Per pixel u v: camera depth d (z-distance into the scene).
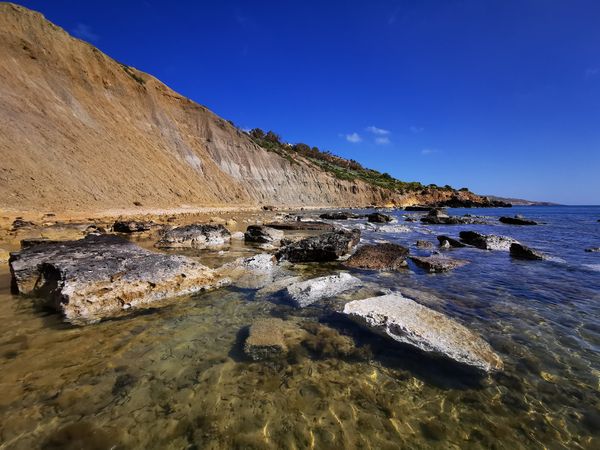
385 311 5.64
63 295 5.76
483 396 3.75
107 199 28.94
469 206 100.94
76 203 25.14
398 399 3.69
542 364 4.41
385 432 3.22
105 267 6.56
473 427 3.29
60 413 3.33
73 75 39.62
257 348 4.62
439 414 3.46
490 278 8.94
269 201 62.81
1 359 4.30
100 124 37.31
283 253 11.20
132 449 2.93
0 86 28.20
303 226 21.53
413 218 35.78
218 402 3.57
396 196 96.38
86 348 4.64
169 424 3.24
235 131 67.94
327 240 11.45
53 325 5.39
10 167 22.92
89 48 45.19
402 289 7.65
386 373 4.16
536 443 3.10
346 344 4.84
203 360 4.38
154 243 14.41
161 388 3.78
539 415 3.46
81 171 28.95
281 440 3.09
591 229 25.47
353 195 86.94
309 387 3.86
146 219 23.02
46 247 7.70
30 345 4.70
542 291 7.69
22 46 34.84
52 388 3.71
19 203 20.98
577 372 4.23
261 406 3.53
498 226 28.23
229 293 7.20
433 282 8.45
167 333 5.16
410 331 4.96
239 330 5.30
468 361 4.38
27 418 3.25
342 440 3.11
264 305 6.43
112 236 9.20
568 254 13.16
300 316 5.87
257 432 3.18
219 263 10.34
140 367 4.19
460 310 6.34
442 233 21.17
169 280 6.99
